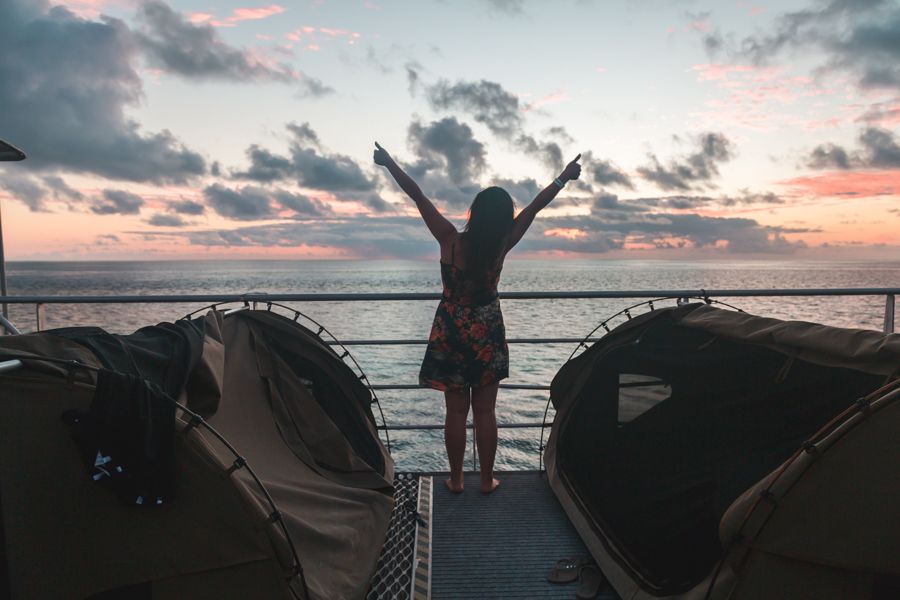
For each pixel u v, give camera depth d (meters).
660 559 2.01
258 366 2.54
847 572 1.47
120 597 1.52
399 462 20.97
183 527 1.52
